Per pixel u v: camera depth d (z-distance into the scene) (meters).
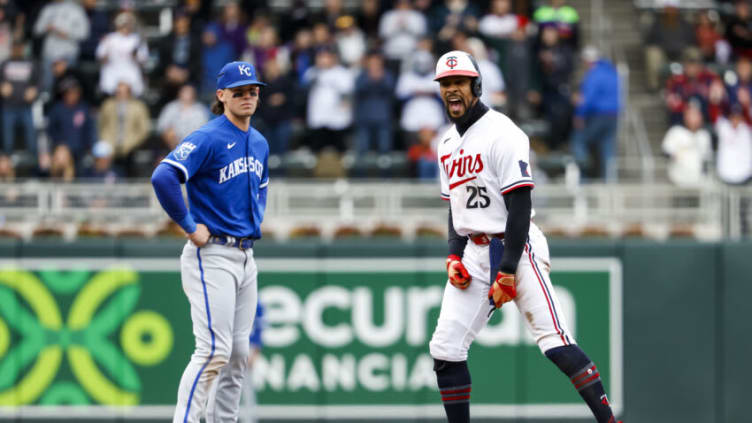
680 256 35.09
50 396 34.69
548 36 48.00
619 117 48.47
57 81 45.38
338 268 35.22
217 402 21.00
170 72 47.56
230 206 20.09
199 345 20.09
